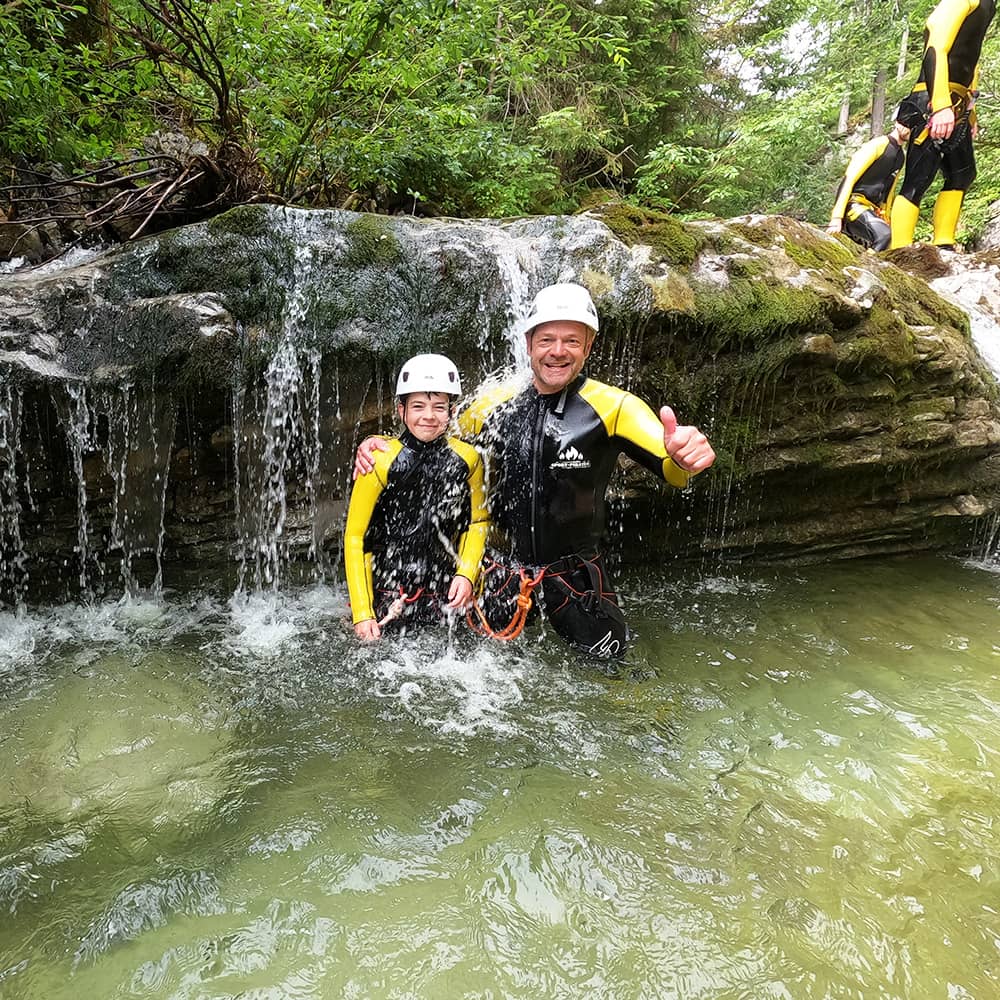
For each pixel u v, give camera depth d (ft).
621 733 6.36
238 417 8.34
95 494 8.36
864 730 6.50
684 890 4.47
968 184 18.84
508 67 15.93
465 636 8.00
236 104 12.79
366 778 5.60
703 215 22.98
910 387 10.75
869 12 33.04
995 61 29.58
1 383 7.27
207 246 8.14
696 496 10.18
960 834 5.08
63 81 11.99
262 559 9.27
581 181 25.46
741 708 6.86
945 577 10.85
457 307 8.59
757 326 9.24
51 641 7.89
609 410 6.91
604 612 7.52
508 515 7.63
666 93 26.13
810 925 4.20
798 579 10.65
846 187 19.48
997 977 3.89
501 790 5.47
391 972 3.84
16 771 5.57
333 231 8.48
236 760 5.81
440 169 17.33
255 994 3.70
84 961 3.90
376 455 7.46
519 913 4.27
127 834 4.93
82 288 7.89
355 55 11.89
